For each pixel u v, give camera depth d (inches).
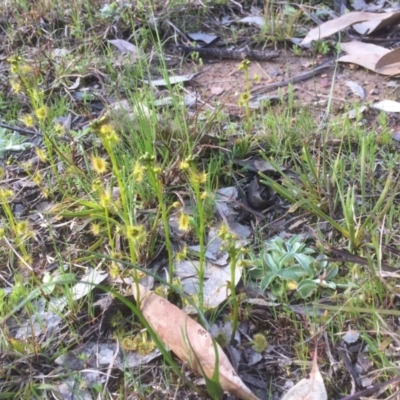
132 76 25.7
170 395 13.7
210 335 12.6
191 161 13.4
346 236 16.9
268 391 13.8
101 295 16.2
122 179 17.8
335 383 13.8
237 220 18.5
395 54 25.2
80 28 29.0
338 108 23.5
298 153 20.8
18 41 29.1
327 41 28.1
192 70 27.1
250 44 28.9
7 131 22.6
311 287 15.5
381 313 14.5
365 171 19.4
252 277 16.3
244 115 23.2
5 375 14.2
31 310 15.8
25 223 15.8
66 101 24.7
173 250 17.4
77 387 14.0
